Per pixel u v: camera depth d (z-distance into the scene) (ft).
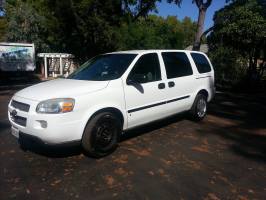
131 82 17.49
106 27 78.33
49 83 17.40
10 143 18.67
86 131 15.49
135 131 21.47
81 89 15.58
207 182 13.69
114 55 19.72
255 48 52.60
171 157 16.66
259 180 14.01
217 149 18.15
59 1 75.97
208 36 61.21
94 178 13.91
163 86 19.61
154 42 109.70
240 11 52.34
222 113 29.01
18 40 97.30
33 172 14.48
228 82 52.54
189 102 22.62
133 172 14.62
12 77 79.00
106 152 16.48
